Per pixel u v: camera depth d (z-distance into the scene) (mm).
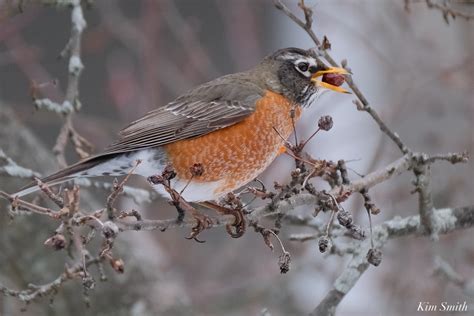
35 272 12555
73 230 7328
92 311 12531
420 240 13836
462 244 13422
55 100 15547
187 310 12953
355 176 15148
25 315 12523
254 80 10406
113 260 6973
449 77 14242
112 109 18281
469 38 15125
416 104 14555
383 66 15969
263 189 8672
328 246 7891
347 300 14023
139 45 16266
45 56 18297
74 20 10805
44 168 13016
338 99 15477
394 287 13688
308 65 10492
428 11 15453
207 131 9672
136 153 9727
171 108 9930
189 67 16281
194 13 19219
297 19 8797
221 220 8539
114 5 16672
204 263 15344
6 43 15422
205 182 9672
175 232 15641
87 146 10492
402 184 14117
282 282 14391
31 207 7141
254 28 17266
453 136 14219
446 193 13797
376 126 15227
